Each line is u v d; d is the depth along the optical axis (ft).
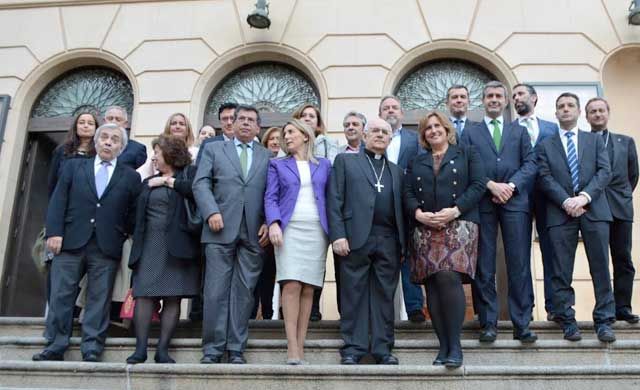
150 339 14.64
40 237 21.26
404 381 12.39
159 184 14.62
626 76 24.89
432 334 15.49
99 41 26.17
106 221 14.80
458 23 24.84
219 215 13.89
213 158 14.67
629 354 13.79
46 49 26.35
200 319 16.39
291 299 13.46
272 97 25.63
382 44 24.90
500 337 15.16
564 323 14.19
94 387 13.00
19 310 24.50
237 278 14.02
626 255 15.30
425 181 13.50
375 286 13.83
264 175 14.69
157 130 24.84
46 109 26.55
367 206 13.80
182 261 14.21
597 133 15.72
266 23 24.94
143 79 25.50
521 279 14.16
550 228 14.76
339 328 15.69
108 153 15.26
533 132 17.48
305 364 13.01
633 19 23.82
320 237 13.91
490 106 15.65
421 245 13.15
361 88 24.47
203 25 25.90
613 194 15.37
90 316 14.46
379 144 14.34
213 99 25.93
